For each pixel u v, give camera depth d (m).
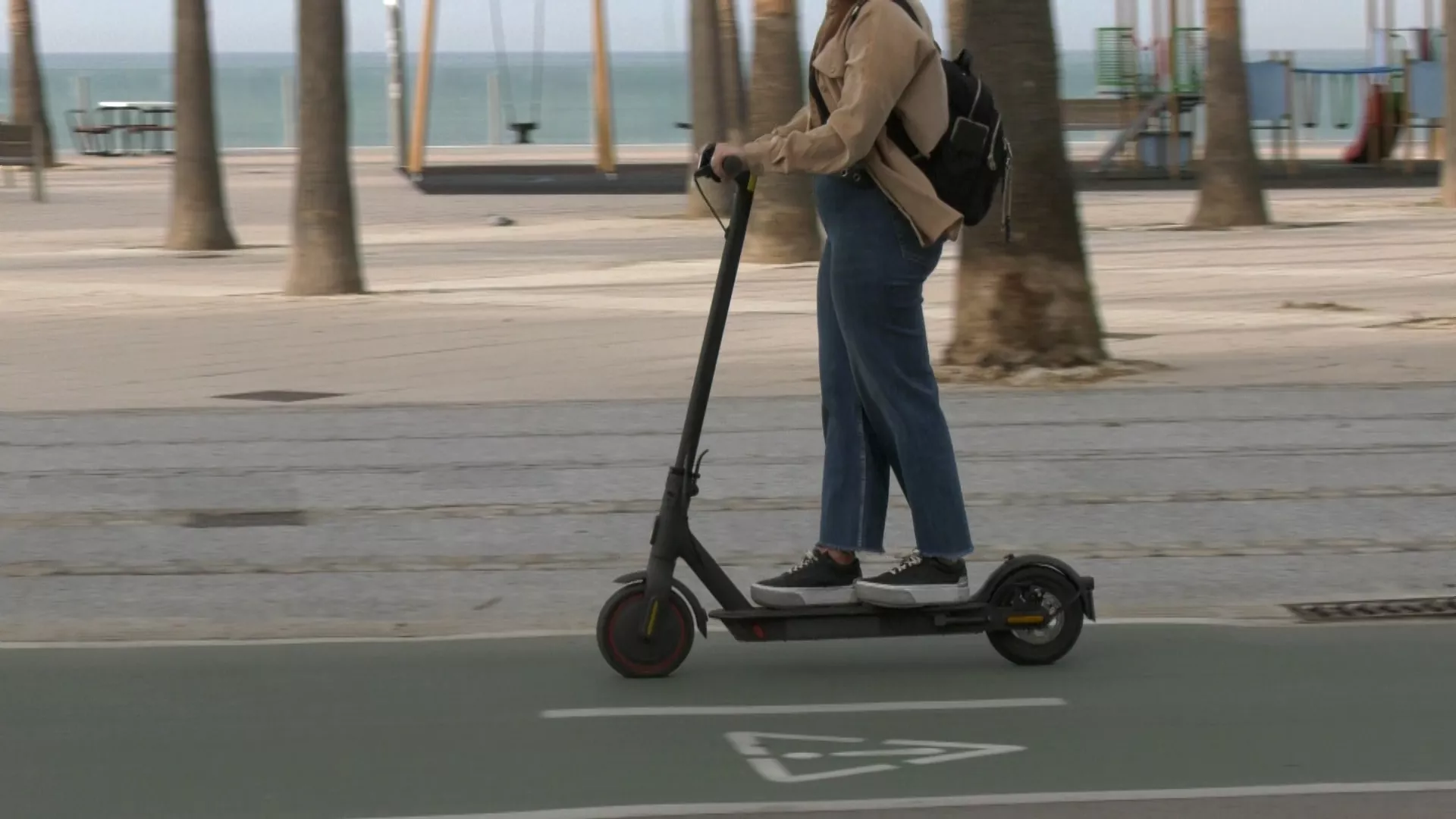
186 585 16.17
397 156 96.75
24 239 55.22
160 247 52.09
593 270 44.81
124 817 10.32
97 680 13.12
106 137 119.44
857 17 12.23
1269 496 19.11
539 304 37.22
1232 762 11.15
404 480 20.23
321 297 38.94
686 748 11.47
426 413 24.17
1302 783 10.76
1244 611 15.09
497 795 10.62
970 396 24.95
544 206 69.50
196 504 19.30
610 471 20.56
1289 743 11.50
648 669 12.98
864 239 12.55
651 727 11.88
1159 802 10.45
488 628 14.78
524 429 22.94
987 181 12.62
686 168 91.06
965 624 12.98
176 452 21.86
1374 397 24.56
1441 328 31.56
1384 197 68.75
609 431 22.77
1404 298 36.34
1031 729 11.81
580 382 26.69
